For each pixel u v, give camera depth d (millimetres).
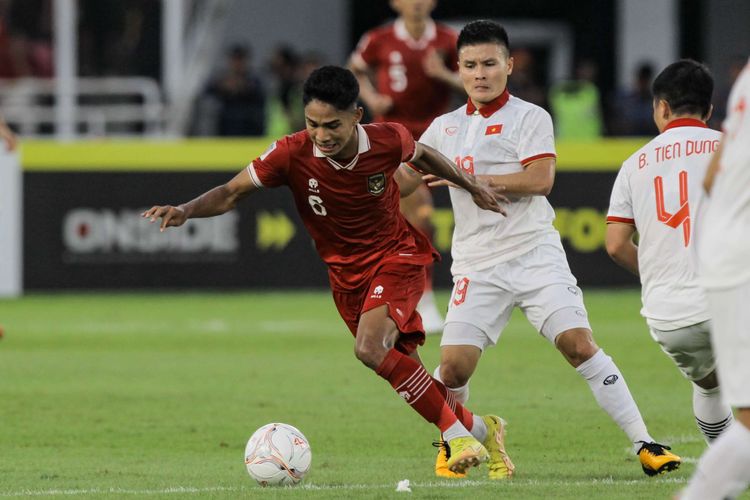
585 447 25359
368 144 21250
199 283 59562
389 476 22234
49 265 59344
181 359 39250
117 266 59438
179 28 70688
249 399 31812
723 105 68812
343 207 21672
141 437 26984
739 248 15414
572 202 58781
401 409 30219
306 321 49062
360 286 22281
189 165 59188
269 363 38250
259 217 59500
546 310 22500
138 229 59344
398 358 20953
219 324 48250
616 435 26625
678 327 21016
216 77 81062
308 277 59688
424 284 22344
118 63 77125
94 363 38500
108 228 59312
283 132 68750
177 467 23562
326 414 29609
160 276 59500
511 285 22859
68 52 68625
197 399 31859
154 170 59156
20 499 20297
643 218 21422
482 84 23188
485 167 23312
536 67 96562
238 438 26844
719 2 88062
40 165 59094
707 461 15359
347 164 21281
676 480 21312
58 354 40531
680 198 21000
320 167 21375
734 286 15414
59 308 54188
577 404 30516
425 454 24891
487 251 23094
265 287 59562
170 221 21000
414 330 21844
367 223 21891
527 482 21328
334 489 20625
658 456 21469
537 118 23094
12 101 70938
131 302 56281
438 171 21766
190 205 21250
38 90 69562
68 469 23391
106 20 76812
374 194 21578
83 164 59156
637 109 70250
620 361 37781
